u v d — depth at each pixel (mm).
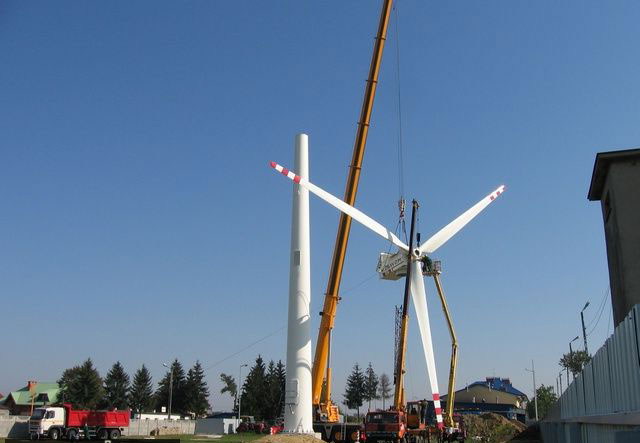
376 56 42844
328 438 39531
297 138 40500
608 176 32062
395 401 40812
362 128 42469
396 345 44781
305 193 39531
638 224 30547
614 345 16609
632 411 13906
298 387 36719
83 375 113625
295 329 37406
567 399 29188
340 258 41250
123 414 57938
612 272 32750
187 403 125125
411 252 40688
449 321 52031
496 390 144250
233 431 81812
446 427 47938
